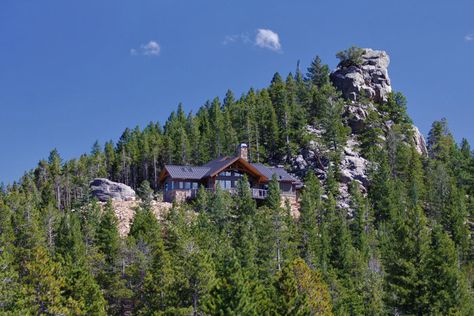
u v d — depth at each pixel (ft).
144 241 218.59
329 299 181.88
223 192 300.81
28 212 237.04
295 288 166.81
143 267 197.16
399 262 209.15
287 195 357.00
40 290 156.35
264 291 178.40
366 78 505.66
